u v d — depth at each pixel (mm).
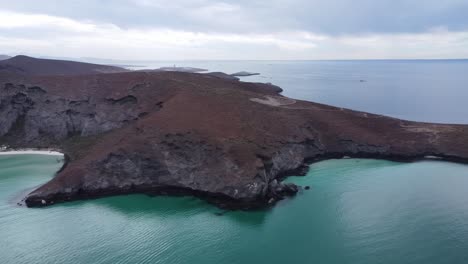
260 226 57844
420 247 50594
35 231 56500
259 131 82938
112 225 58688
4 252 50562
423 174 79938
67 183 70375
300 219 59812
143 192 72312
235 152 71750
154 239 54125
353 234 54594
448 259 47625
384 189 71625
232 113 87750
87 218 61312
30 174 80562
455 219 58750
